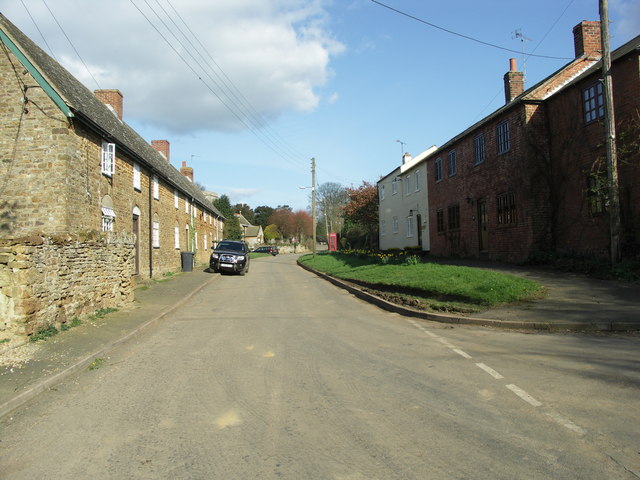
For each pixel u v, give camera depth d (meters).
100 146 15.20
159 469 3.66
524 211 16.91
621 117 13.51
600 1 12.79
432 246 27.00
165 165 28.70
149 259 20.58
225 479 3.46
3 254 7.94
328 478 3.42
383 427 4.35
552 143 16.61
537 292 11.27
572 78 17.39
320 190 87.75
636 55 12.97
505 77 23.80
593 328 8.31
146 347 8.38
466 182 22.19
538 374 5.79
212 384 5.92
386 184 37.44
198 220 34.03
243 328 10.16
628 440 3.85
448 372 6.11
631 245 13.20
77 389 5.92
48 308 8.76
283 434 4.27
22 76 13.21
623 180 13.53
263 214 111.94
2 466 3.80
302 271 29.84
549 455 3.64
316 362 6.92
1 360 6.93
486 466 3.51
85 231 10.84
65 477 3.59
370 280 16.61
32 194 12.99
